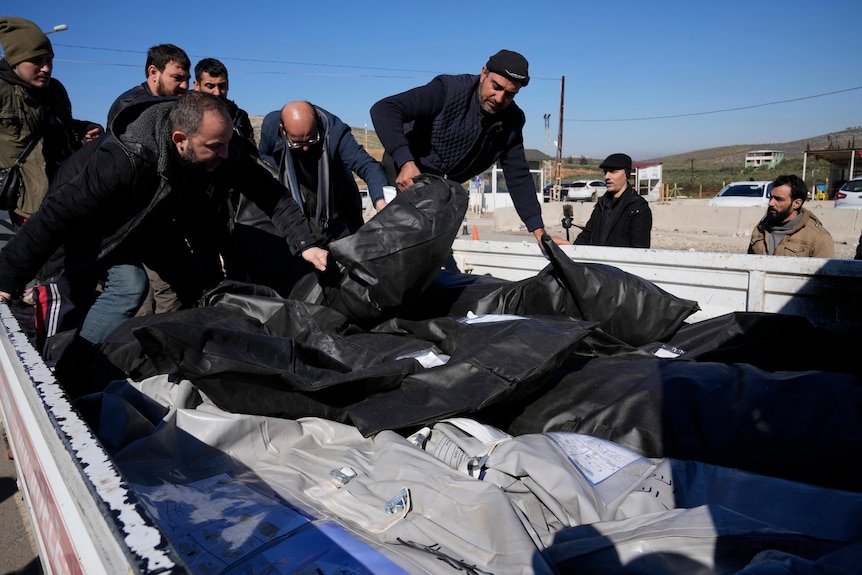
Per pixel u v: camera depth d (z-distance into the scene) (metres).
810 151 40.09
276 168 3.88
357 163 4.09
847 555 1.33
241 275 3.72
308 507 1.67
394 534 1.56
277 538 1.52
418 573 1.38
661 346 2.96
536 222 4.07
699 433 2.02
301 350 2.35
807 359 2.82
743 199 22.55
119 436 2.01
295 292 3.28
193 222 3.20
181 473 1.87
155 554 0.90
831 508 1.52
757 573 1.24
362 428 1.99
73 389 2.60
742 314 3.06
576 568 1.45
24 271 2.56
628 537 1.47
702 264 3.57
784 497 1.61
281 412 2.08
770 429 1.94
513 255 4.50
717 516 1.49
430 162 3.86
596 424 2.14
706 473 1.78
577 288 2.99
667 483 1.76
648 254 3.77
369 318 2.92
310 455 1.97
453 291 3.29
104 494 1.08
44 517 1.65
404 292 2.80
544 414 2.24
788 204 4.46
